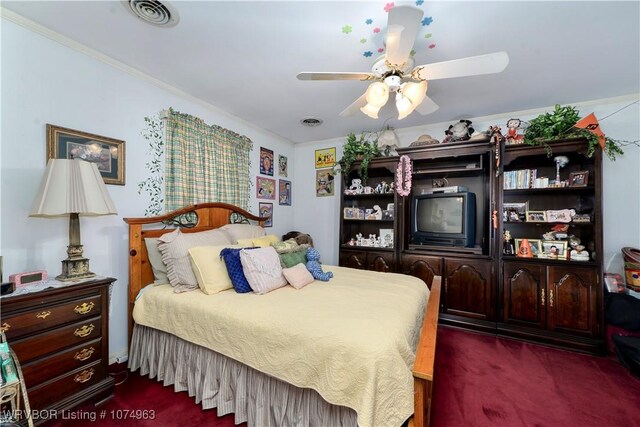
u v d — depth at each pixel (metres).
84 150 1.97
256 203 3.67
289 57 2.05
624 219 2.71
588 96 2.70
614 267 2.74
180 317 1.81
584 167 2.85
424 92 1.78
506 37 1.79
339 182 4.19
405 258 3.34
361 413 1.12
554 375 2.11
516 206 3.04
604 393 1.89
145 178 2.36
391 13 1.21
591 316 2.49
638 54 1.97
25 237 1.71
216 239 2.42
